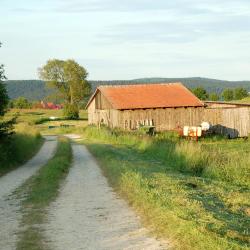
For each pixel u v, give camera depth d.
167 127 56.78
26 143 37.50
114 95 58.84
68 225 11.89
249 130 54.41
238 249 8.50
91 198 15.59
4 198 16.27
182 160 25.17
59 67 152.38
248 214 12.45
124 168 20.89
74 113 109.50
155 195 13.70
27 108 157.75
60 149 37.50
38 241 10.50
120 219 12.26
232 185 18.78
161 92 59.97
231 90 129.75
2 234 11.22
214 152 26.55
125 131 52.22
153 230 10.79
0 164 26.12
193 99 58.16
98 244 10.12
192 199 13.55
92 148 38.34
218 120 55.81
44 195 16.16
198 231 9.40
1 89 28.47
